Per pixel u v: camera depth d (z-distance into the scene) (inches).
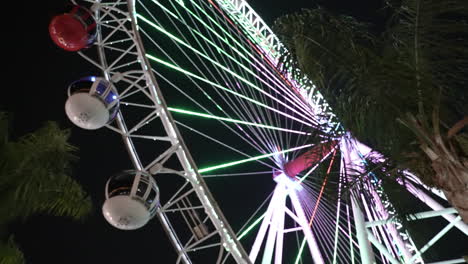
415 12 398.6
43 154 494.3
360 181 457.4
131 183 545.0
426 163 396.8
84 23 614.9
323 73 421.7
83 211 520.1
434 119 381.1
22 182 462.6
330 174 466.3
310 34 427.2
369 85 397.7
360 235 693.9
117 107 617.0
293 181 822.5
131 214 535.8
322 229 797.2
